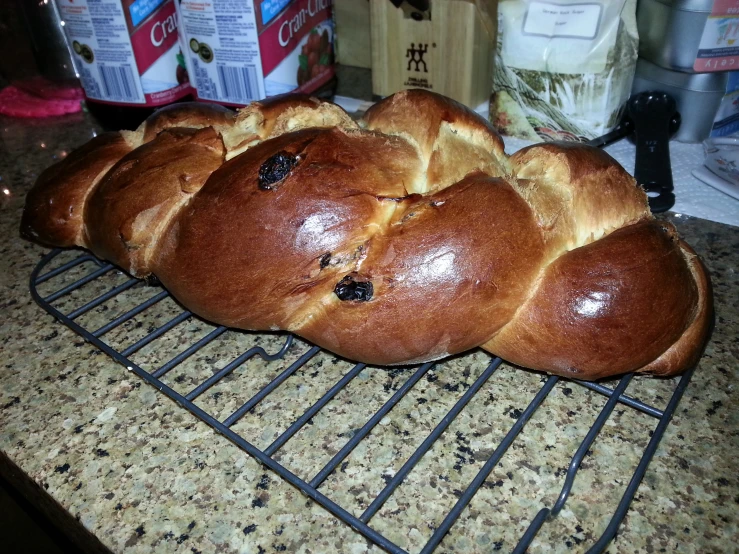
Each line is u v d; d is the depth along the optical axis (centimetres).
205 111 35
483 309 26
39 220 34
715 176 47
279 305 27
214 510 26
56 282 40
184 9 50
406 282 25
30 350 34
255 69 51
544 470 27
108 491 26
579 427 29
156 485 27
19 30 66
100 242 32
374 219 26
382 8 55
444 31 54
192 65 53
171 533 25
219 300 28
